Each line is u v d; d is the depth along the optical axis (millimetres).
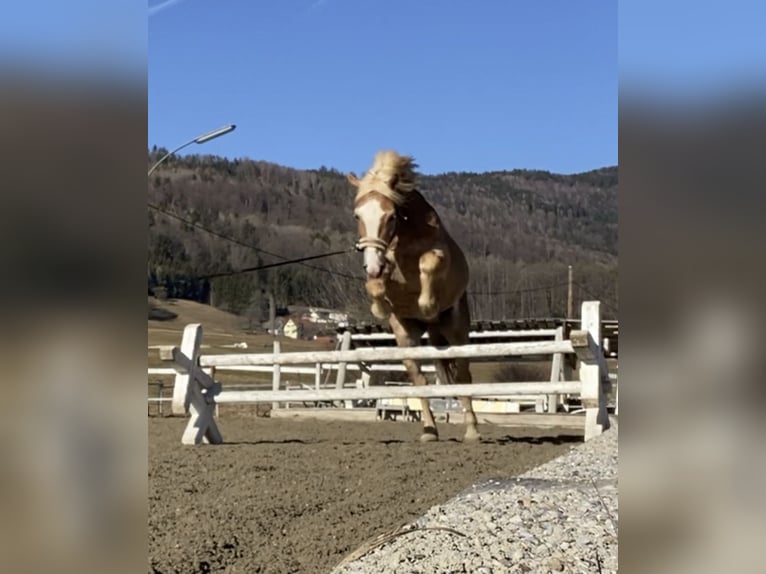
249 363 8211
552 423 10469
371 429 10344
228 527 3992
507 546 3361
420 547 3445
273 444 7758
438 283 7645
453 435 9469
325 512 4340
